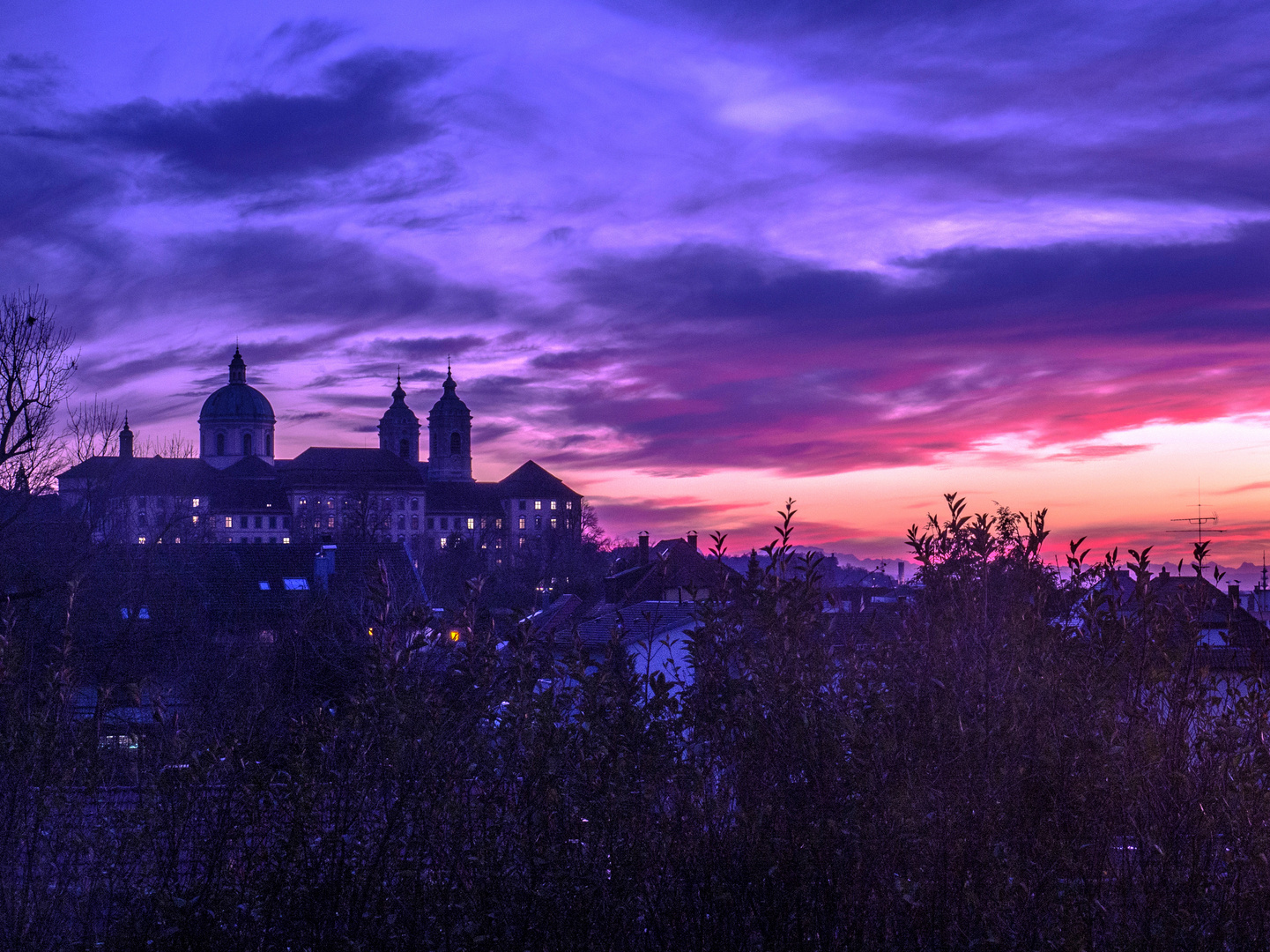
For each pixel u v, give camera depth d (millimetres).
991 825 5871
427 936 6090
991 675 6398
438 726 6277
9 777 6375
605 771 6109
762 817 5965
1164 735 6211
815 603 6574
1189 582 6812
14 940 6105
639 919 6035
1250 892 5820
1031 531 7020
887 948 5738
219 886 6230
